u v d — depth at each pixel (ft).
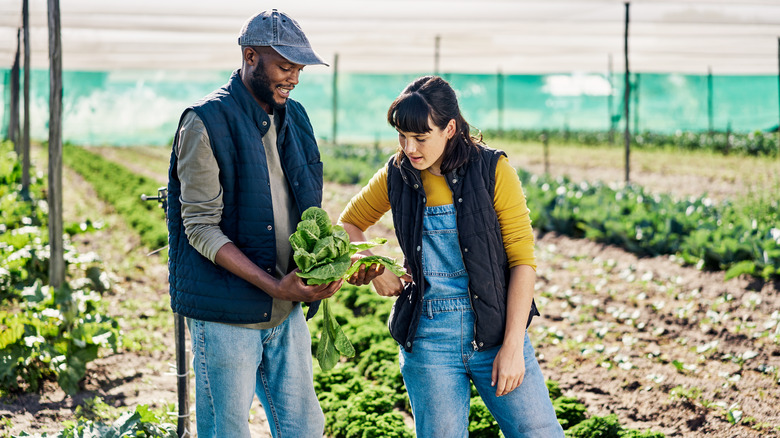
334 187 54.24
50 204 18.17
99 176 62.75
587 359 17.88
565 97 201.05
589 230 32.04
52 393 15.05
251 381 8.77
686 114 188.14
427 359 8.63
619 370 17.03
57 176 18.15
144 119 173.58
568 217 33.94
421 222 8.54
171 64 70.64
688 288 23.62
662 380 16.07
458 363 8.64
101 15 33.01
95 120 167.43
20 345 14.94
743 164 65.72
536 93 203.92
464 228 8.32
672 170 62.80
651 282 24.70
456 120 8.20
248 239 8.41
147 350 18.12
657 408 14.82
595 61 73.20
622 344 19.01
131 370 16.71
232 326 8.54
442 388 8.61
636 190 37.27
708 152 79.10
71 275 24.48
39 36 44.14
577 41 52.65
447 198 8.52
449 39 51.65
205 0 28.86
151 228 34.22
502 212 8.46
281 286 8.00
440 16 34.68
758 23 38.24
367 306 21.81
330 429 13.82
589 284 24.70
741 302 21.65
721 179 55.01
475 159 8.39
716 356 17.69
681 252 27.68
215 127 8.08
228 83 8.63
